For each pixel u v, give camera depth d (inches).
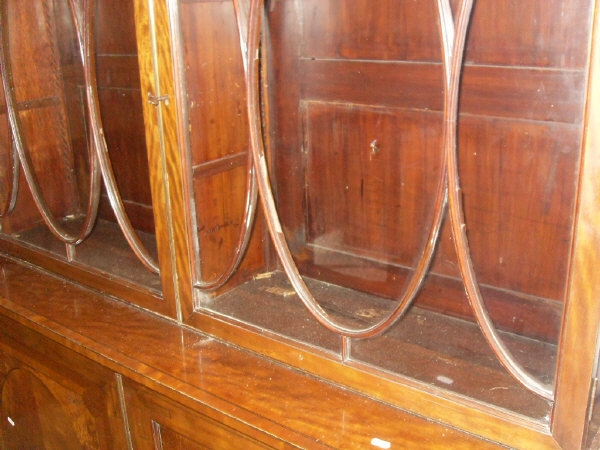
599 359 25.3
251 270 36.0
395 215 30.6
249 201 34.4
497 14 24.7
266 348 35.8
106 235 42.3
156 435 37.4
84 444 43.8
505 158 25.4
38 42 40.0
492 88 25.1
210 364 35.9
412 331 30.0
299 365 34.5
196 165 35.6
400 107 30.3
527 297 25.9
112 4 35.3
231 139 34.0
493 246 26.5
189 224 36.9
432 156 29.0
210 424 33.6
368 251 31.9
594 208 22.7
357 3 32.1
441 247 28.1
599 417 27.6
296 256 35.1
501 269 26.5
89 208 42.0
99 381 39.5
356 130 32.7
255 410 31.7
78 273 45.6
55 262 47.3
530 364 26.4
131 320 41.1
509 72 24.6
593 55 21.4
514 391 27.4
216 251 36.6
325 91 33.6
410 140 30.0
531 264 25.5
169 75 34.3
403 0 29.9
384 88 31.1
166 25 33.4
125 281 42.7
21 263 50.2
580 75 22.5
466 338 28.4
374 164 31.9
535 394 26.6
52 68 39.9
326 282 33.7
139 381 35.7
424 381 29.9
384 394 31.4
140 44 34.7
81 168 41.6
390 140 31.0
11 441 53.5
